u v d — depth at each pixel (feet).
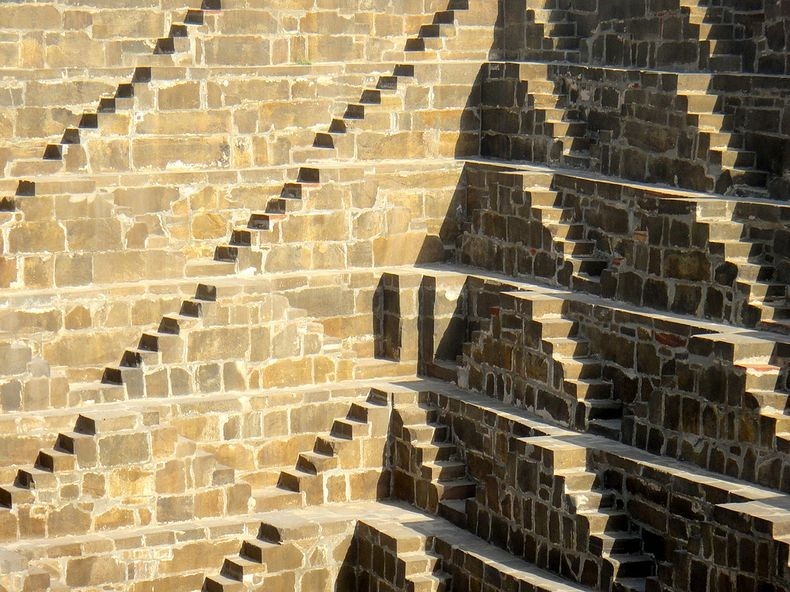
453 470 75.92
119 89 82.02
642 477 66.23
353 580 74.59
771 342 65.10
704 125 76.48
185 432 75.05
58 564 69.67
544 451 68.39
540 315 74.43
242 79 83.25
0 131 81.66
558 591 65.92
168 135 81.71
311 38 87.20
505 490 70.79
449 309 81.05
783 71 79.10
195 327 76.23
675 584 62.64
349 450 77.10
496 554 70.38
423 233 84.33
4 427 70.95
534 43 88.63
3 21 83.61
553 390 73.05
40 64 84.48
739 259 69.67
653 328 70.03
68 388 73.72
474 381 78.13
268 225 80.74
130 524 71.87
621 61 86.07
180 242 80.59
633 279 73.46
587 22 88.02
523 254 80.69
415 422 77.56
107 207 76.89
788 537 58.70
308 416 77.61
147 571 71.31
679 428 67.00
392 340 81.82
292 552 73.05
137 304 76.54
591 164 82.53
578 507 66.90
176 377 75.97
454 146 87.40
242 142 83.46
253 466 76.59
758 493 62.49
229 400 75.87
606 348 72.49
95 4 85.20
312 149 84.69
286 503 75.77
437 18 90.02
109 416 71.51
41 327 74.79
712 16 81.87
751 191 74.74
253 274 80.43
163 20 86.58
